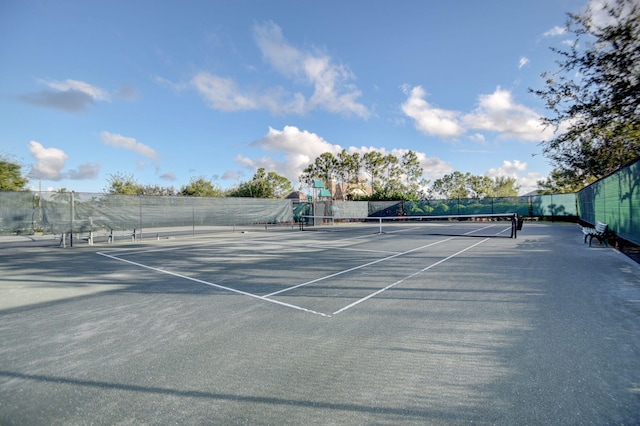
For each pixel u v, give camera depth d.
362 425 2.35
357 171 47.19
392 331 4.16
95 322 4.68
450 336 3.97
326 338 3.97
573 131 11.69
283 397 2.73
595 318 4.50
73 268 9.12
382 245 13.79
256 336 4.07
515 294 5.79
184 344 3.85
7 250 13.41
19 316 5.00
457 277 7.23
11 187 27.66
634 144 14.09
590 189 18.55
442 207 35.69
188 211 18.64
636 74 9.66
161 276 7.89
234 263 9.64
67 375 3.16
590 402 2.59
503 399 2.66
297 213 30.44
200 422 2.42
